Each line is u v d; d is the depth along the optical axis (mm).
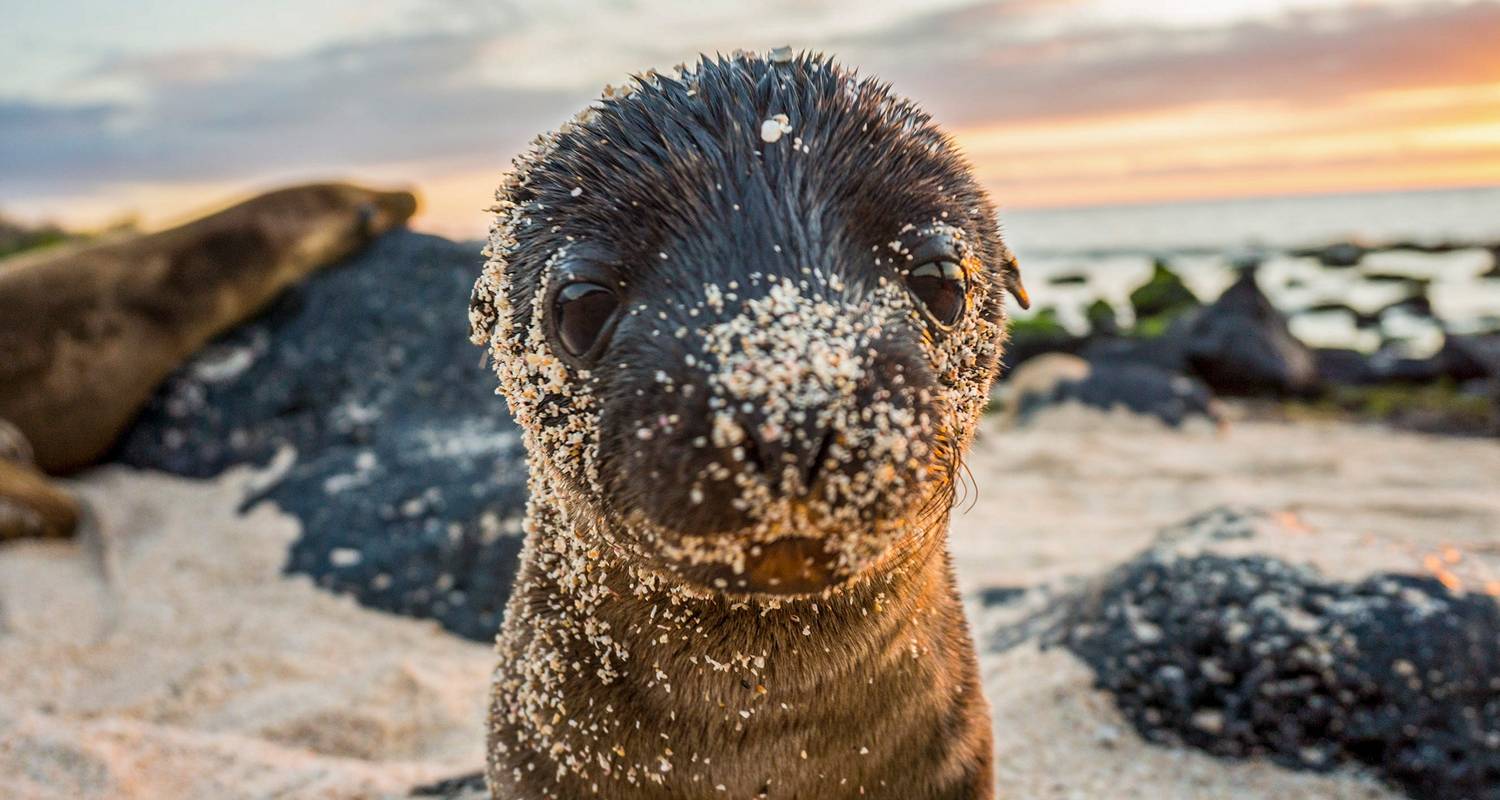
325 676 579
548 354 256
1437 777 440
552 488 279
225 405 905
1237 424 1290
